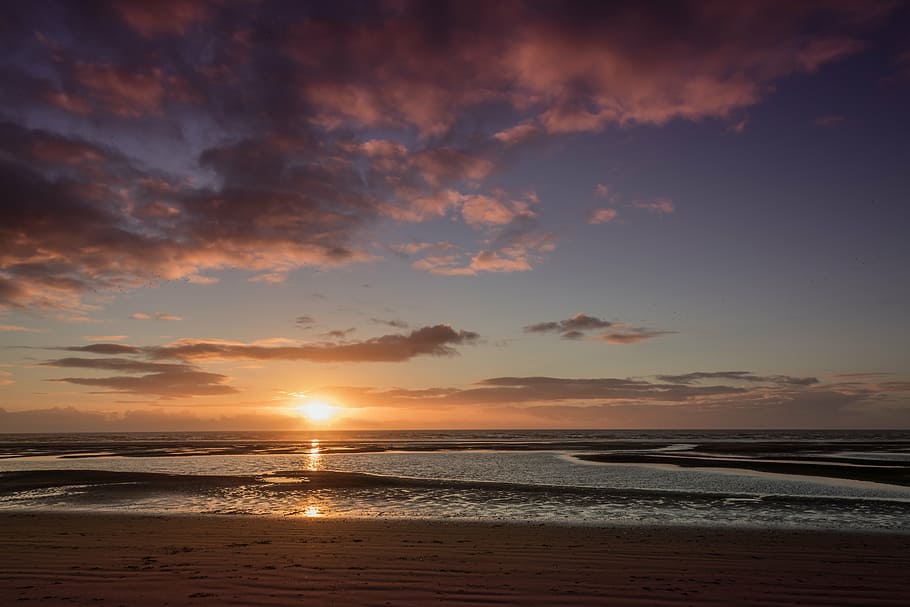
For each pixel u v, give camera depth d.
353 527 18.17
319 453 69.56
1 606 9.19
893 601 9.79
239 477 36.84
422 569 11.78
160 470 43.19
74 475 37.53
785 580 11.08
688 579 11.12
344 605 9.31
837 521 20.25
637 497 27.08
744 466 44.69
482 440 134.88
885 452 65.88
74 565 12.06
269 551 13.70
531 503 25.30
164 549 13.95
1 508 24.12
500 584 10.65
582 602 9.59
